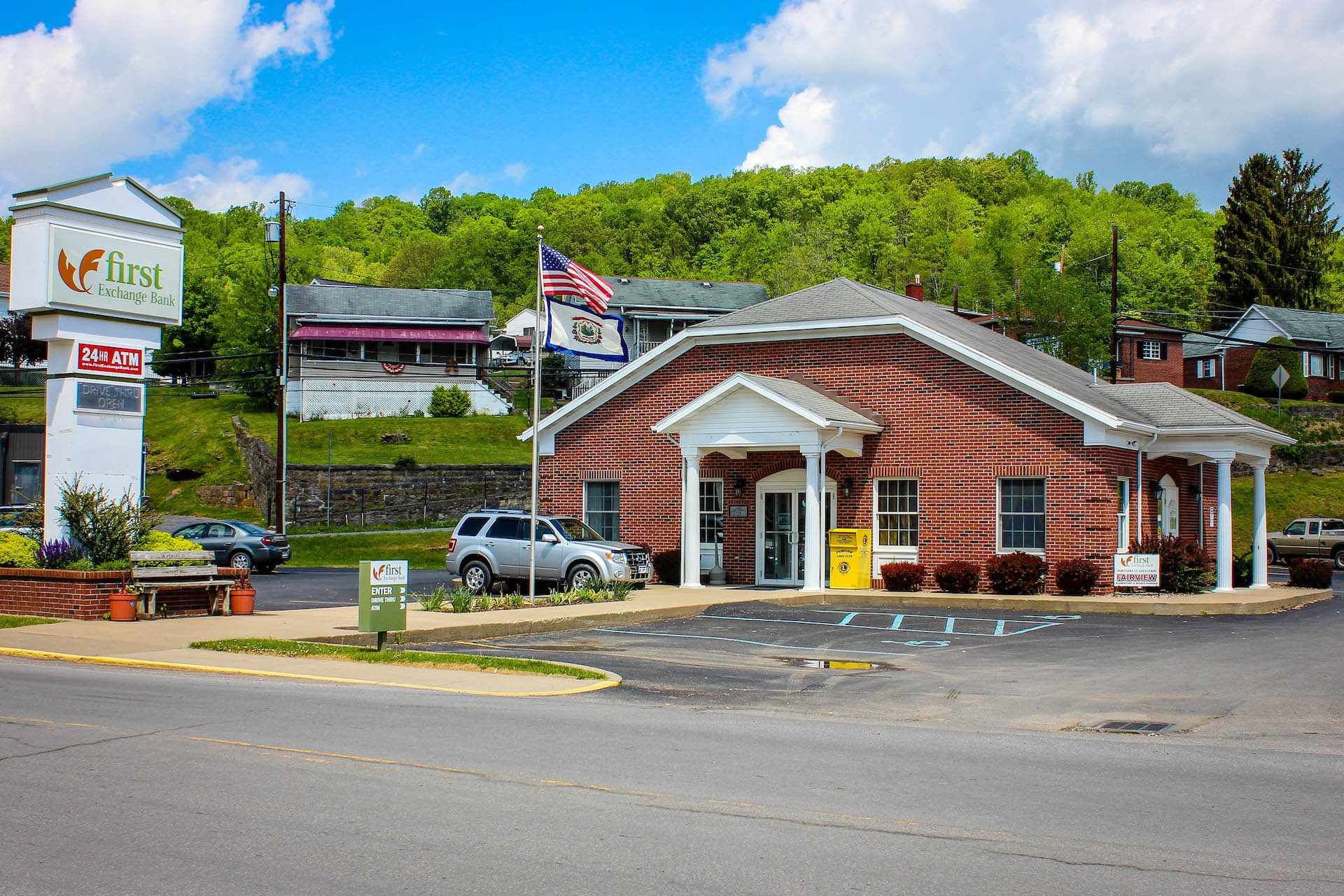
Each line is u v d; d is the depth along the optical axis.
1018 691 13.79
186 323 80.25
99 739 9.74
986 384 26.03
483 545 25.53
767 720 11.55
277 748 9.49
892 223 123.94
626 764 9.17
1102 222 103.12
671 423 26.98
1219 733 11.34
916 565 26.14
